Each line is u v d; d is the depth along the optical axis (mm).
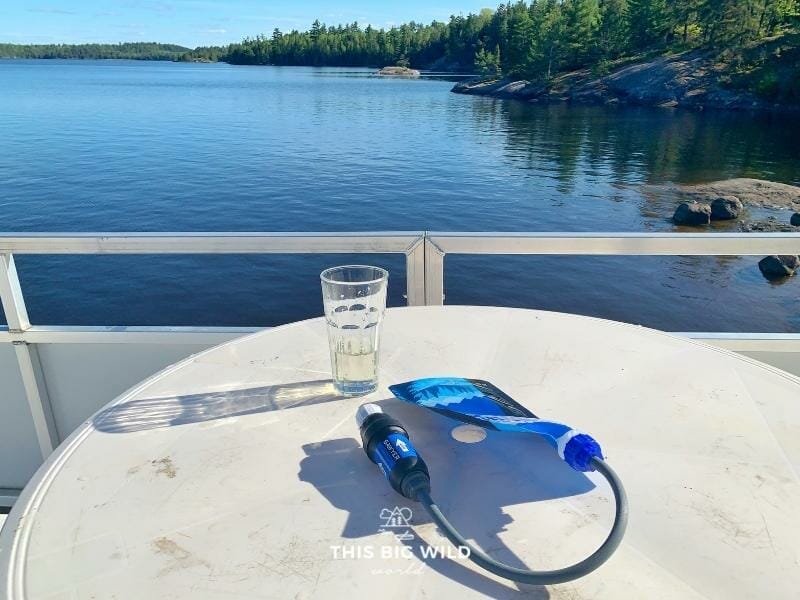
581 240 1586
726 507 748
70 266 11305
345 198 17344
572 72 51188
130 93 55250
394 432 808
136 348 1707
